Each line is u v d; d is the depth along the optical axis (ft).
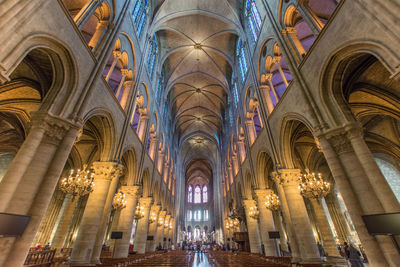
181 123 115.44
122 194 39.37
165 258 42.27
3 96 30.91
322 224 46.98
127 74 41.32
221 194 116.57
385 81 26.27
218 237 120.98
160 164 74.64
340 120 20.83
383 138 40.19
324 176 58.95
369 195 17.24
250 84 51.26
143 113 52.90
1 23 13.55
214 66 82.79
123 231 38.52
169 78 81.61
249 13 53.88
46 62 23.40
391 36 14.38
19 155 16.83
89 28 43.75
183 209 140.05
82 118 22.39
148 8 54.54
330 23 21.24
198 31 71.10
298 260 27.68
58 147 19.53
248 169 54.08
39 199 16.67
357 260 25.44
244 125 57.21
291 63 29.19
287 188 31.12
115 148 33.12
